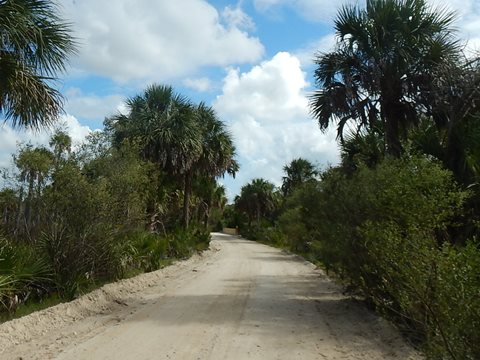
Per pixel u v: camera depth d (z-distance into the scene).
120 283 13.00
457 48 12.08
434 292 4.86
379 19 12.51
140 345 7.25
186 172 31.95
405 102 12.98
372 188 9.50
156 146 26.77
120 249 13.47
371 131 14.16
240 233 77.94
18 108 9.09
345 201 9.88
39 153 11.63
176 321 9.15
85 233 11.10
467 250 4.60
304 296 12.96
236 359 6.62
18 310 8.70
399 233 6.90
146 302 11.41
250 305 11.24
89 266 11.91
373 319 9.24
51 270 10.38
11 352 6.68
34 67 8.94
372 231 7.71
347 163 14.00
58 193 11.05
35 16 8.66
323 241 11.41
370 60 12.78
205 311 10.30
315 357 6.80
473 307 4.29
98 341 7.45
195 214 49.22
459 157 10.50
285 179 53.03
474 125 10.56
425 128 12.73
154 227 26.88
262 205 70.25
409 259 5.51
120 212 12.52
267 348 7.26
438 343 4.85
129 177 12.56
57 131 11.94
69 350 6.86
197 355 6.77
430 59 12.14
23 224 11.38
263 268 21.67
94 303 10.24
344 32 13.02
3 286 8.38
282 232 43.69
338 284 15.03
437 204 7.86
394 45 12.43
